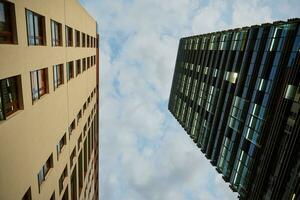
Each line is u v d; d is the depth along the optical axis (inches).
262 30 1218.0
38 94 745.0
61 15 939.3
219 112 1622.8
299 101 876.6
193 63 2341.3
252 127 1200.8
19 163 600.4
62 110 996.6
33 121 685.3
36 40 714.2
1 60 502.3
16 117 577.3
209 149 1728.6
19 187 604.1
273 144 978.7
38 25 734.5
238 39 1471.5
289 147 870.4
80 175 1565.0
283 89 972.6
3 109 538.9
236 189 1283.2
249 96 1262.3
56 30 922.7
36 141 713.0
